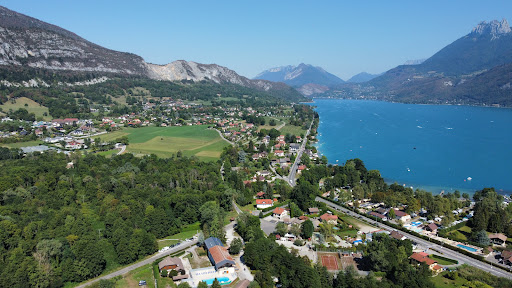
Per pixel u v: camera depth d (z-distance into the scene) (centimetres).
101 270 14962
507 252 16050
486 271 15000
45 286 13488
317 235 18612
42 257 14312
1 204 19738
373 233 18100
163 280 14288
